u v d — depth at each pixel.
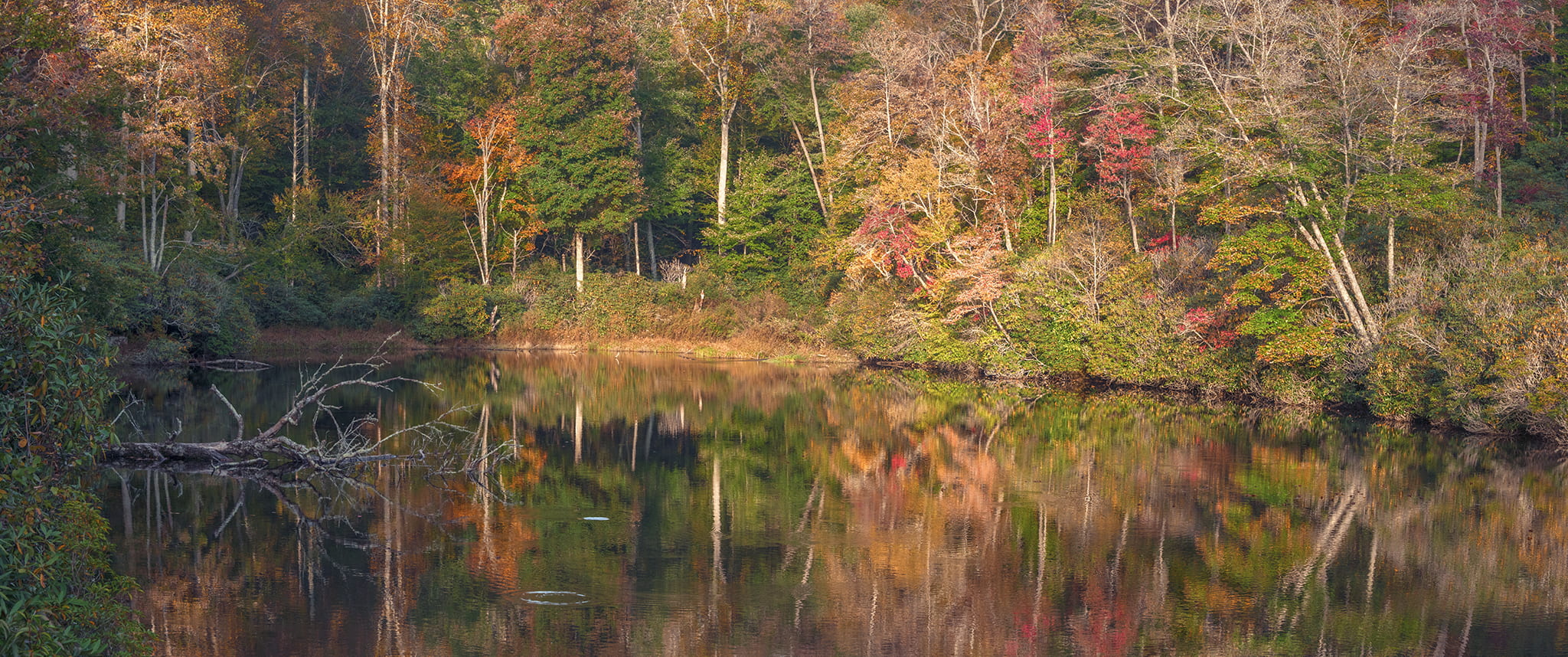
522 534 14.51
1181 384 34.16
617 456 21.09
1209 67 37.69
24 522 6.85
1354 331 28.94
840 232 52.50
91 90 23.31
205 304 38.38
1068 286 37.62
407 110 55.81
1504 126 36.19
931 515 16.03
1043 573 12.95
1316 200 27.98
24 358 7.46
